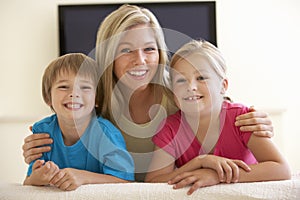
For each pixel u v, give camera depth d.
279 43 2.71
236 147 1.01
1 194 0.79
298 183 0.77
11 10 2.66
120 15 0.98
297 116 2.70
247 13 2.70
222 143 1.02
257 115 1.00
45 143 0.98
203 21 2.62
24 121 2.47
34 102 2.64
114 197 0.76
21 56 2.65
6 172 2.47
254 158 1.06
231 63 2.69
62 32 2.60
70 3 2.65
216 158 0.87
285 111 2.49
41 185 0.84
